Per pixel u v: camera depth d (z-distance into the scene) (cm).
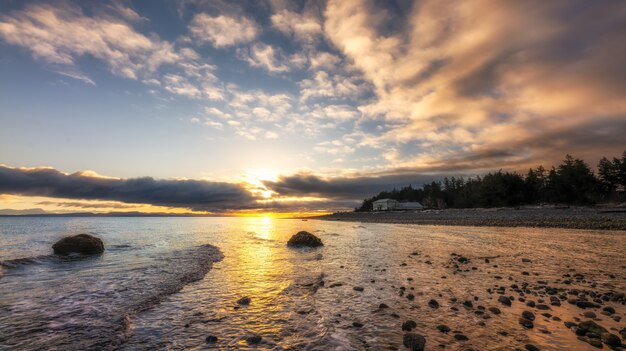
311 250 2086
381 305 793
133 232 4122
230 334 611
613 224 3319
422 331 625
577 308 773
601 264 1369
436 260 1592
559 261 1467
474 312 746
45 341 569
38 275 1182
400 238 2998
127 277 1143
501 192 9781
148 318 702
